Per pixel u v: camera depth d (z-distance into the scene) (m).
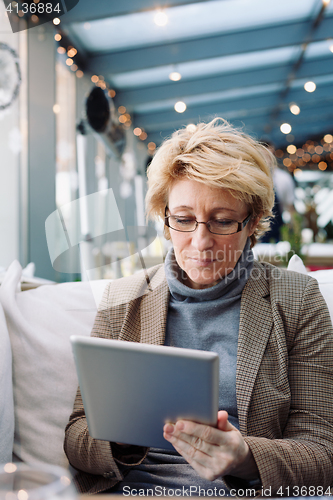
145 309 0.94
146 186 0.99
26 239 2.61
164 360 0.58
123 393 0.62
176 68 4.83
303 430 0.80
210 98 6.09
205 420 0.61
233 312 0.90
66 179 3.23
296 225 3.01
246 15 4.01
